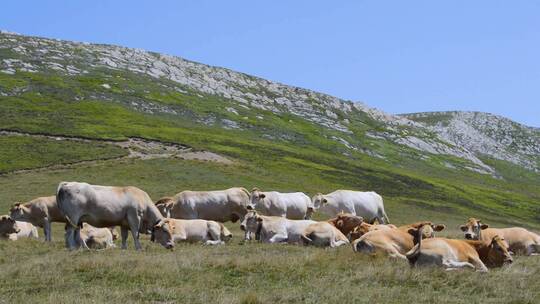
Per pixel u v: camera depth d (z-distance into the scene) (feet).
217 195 101.30
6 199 171.53
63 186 72.54
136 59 558.56
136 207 74.64
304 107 583.17
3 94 360.69
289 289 47.73
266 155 323.98
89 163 241.96
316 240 76.79
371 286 48.80
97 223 73.61
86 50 540.11
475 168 573.74
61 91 390.21
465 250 55.42
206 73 593.01
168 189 208.95
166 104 433.89
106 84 437.17
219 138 344.49
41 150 251.80
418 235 56.44
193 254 65.87
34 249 74.79
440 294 46.57
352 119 592.60
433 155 561.02
